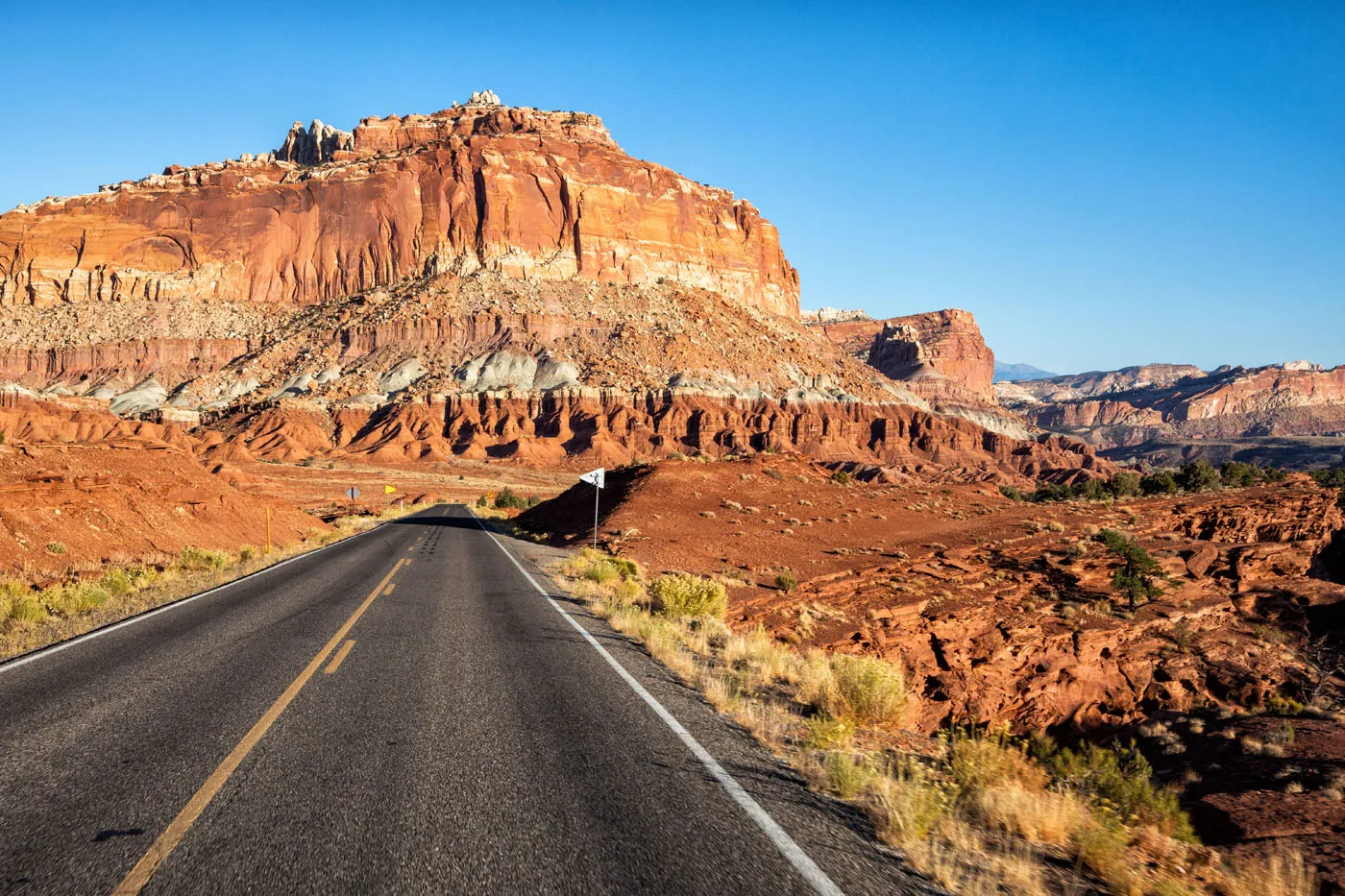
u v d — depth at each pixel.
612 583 17.89
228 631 9.95
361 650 8.87
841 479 52.19
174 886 3.27
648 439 176.25
